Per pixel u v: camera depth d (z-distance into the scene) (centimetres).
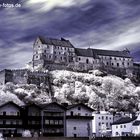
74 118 13738
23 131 12888
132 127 16650
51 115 13538
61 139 11312
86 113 14138
